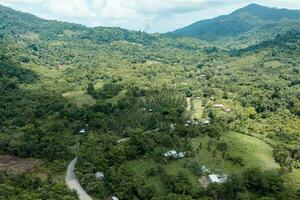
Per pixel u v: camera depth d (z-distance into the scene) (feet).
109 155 517.55
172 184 457.68
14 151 563.07
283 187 455.22
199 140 582.35
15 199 410.93
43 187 449.48
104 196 451.12
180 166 503.20
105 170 495.00
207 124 647.97
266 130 632.79
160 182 470.39
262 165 510.58
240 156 531.91
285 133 608.19
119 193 446.60
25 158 554.46
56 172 511.40
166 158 515.91
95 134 634.84
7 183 459.32
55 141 594.24
